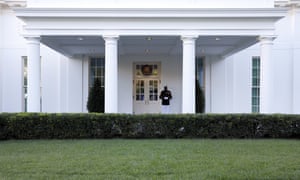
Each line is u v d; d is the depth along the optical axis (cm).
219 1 1009
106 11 931
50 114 867
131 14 935
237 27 958
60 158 591
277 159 584
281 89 1451
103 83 1544
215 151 663
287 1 1413
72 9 926
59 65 1497
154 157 600
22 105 1463
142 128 862
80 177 461
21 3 1423
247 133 870
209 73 1525
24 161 565
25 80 1477
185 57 955
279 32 1448
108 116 865
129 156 609
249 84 1499
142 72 1573
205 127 867
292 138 873
